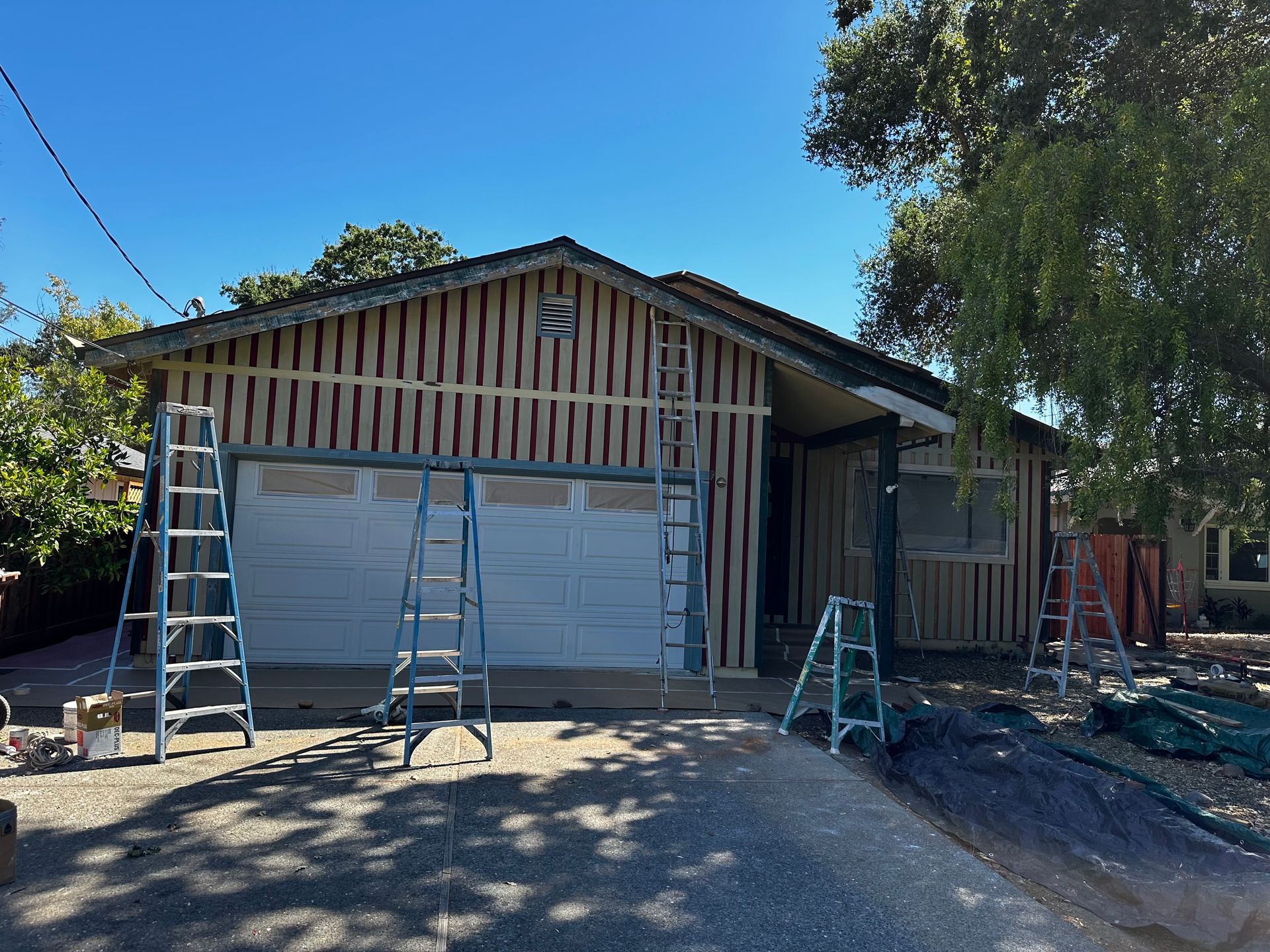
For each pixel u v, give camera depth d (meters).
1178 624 16.89
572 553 9.29
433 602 8.96
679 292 9.06
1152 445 6.21
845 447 12.19
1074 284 6.68
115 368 8.70
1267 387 6.38
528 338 9.09
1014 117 11.27
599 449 9.17
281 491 8.70
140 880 3.79
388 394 8.77
